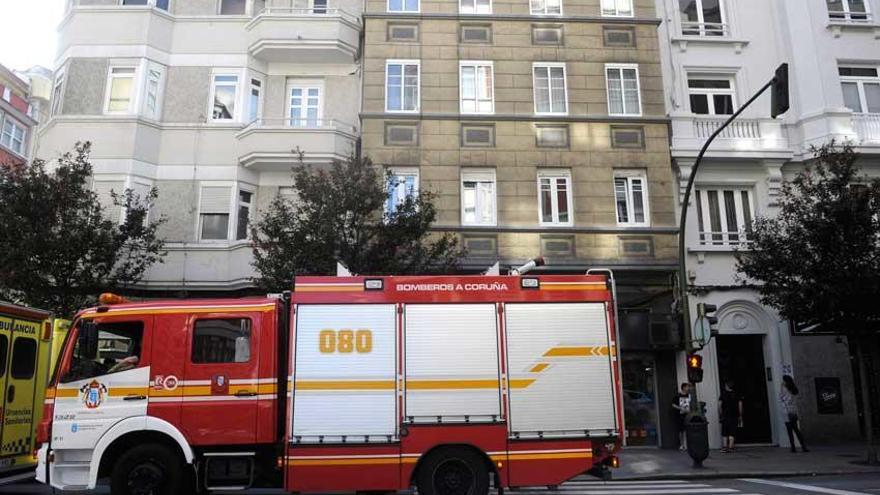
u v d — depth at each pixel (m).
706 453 13.19
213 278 16.88
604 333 8.34
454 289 8.27
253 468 7.86
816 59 18.58
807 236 13.74
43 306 13.57
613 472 12.79
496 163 17.64
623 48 18.72
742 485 11.30
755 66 19.23
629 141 18.05
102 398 7.87
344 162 15.87
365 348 8.01
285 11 18.66
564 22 18.78
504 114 17.94
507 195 17.47
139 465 7.73
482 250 17.05
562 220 17.56
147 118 17.59
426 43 18.36
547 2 19.11
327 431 7.77
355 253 13.69
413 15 18.44
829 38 18.88
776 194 17.88
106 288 14.41
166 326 8.09
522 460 7.91
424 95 17.95
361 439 7.78
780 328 17.27
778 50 19.36
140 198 16.88
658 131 18.12
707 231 17.92
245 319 8.16
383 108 17.81
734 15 19.55
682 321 14.30
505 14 18.69
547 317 8.30
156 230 16.80
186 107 18.19
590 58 18.59
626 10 19.25
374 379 7.94
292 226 13.76
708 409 16.78
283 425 8.09
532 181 17.61
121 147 17.17
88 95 17.62
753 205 18.17
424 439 7.84
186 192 17.56
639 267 17.11
